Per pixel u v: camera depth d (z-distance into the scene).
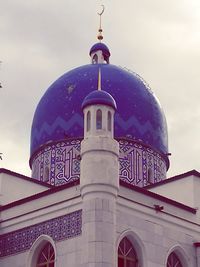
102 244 23.39
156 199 27.47
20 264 26.95
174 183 30.98
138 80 38.59
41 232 26.61
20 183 31.19
